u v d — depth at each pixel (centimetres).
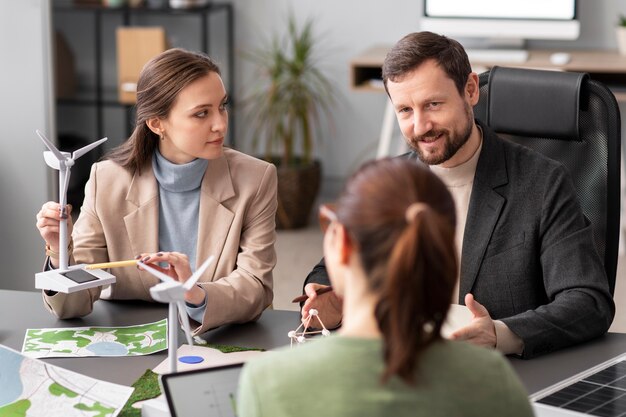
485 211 221
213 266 230
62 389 169
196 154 221
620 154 240
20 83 399
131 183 232
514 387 114
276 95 547
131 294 230
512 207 220
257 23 588
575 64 492
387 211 110
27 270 409
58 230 210
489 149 225
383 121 584
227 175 233
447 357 112
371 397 108
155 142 231
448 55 210
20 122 401
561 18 513
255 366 114
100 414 164
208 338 206
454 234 113
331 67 583
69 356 193
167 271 203
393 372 107
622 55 521
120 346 199
